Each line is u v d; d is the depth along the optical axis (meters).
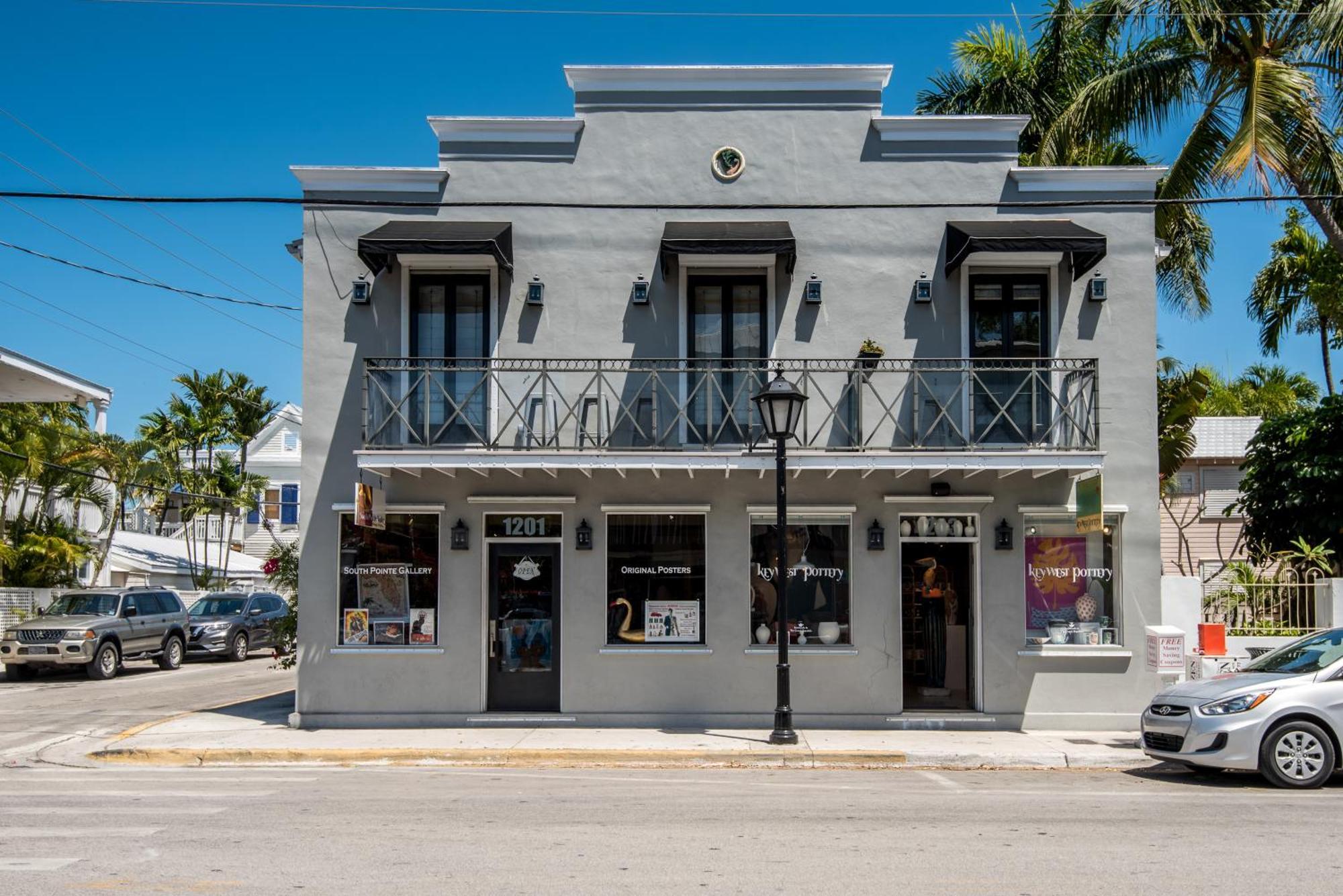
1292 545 16.73
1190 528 26.70
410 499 14.20
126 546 36.38
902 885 6.80
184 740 13.14
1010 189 14.55
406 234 13.85
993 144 14.63
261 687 20.66
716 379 14.27
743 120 14.69
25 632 22.22
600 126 14.67
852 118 14.67
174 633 25.78
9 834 8.17
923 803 9.74
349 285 14.38
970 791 10.48
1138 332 14.29
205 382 43.94
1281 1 17.41
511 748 12.43
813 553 14.25
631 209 14.53
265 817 8.87
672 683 14.03
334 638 14.09
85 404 32.25
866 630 14.05
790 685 14.01
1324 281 24.41
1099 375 14.20
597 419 13.92
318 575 14.16
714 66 14.59
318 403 14.27
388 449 13.59
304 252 14.40
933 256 14.44
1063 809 9.41
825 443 14.08
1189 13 16.98
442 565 14.20
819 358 14.17
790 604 14.18
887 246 14.45
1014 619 14.07
